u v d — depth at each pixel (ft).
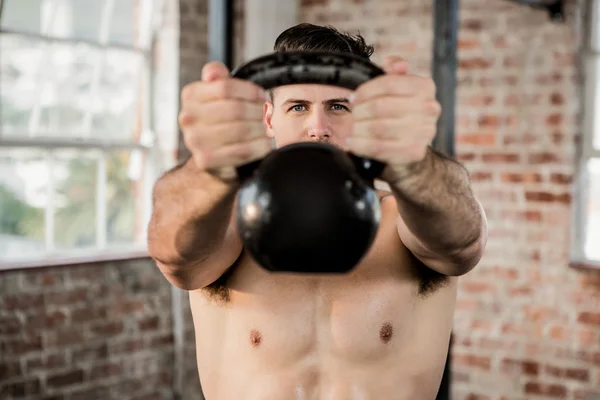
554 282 13.52
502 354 13.83
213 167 2.96
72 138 13.71
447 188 3.33
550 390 13.58
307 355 4.63
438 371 4.76
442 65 8.03
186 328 14.58
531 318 13.66
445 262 4.02
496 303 13.84
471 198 3.54
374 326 4.61
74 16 13.65
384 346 4.61
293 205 2.72
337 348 4.61
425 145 2.91
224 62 8.20
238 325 4.72
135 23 14.52
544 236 13.56
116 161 14.29
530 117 13.56
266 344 4.64
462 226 3.50
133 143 14.53
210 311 4.83
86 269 13.29
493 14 13.60
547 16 13.39
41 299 12.74
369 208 2.81
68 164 13.62
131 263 13.93
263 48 14.51
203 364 4.86
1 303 12.30
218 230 3.59
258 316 4.67
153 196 3.77
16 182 13.00
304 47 5.02
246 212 2.80
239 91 2.87
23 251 13.14
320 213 2.71
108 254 13.87
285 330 4.62
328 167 2.80
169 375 14.53
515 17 13.50
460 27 13.74
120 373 13.82
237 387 4.69
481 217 3.71
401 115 2.84
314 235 2.70
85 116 13.92
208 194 3.30
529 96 13.53
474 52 13.73
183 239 3.60
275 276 4.69
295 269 2.76
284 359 4.61
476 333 13.97
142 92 14.71
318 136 4.48
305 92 4.50
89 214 13.96
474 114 13.80
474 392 14.03
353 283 4.66
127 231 14.49
